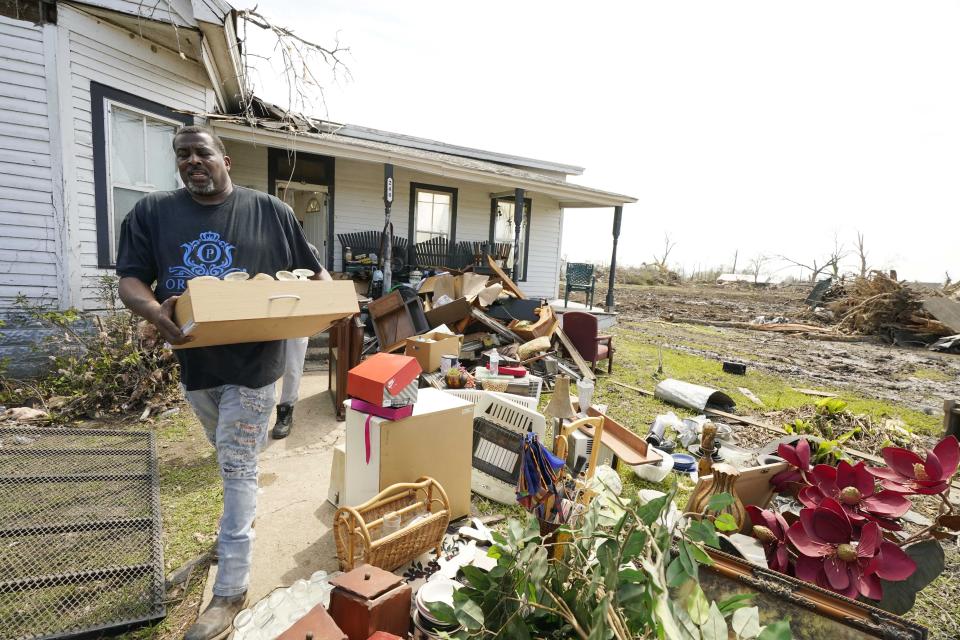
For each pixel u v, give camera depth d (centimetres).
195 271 198
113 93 560
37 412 426
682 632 122
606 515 157
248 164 902
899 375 931
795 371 902
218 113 771
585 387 399
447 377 481
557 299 1360
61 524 262
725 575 166
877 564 175
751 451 424
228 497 203
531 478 212
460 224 1144
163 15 539
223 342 192
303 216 1048
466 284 811
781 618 154
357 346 451
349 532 216
